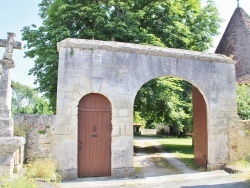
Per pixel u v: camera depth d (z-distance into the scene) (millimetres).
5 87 7133
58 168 7512
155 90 12570
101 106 8148
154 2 14156
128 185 7125
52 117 7672
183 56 8859
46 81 12469
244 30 14562
